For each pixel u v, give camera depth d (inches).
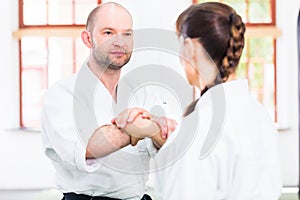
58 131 73.0
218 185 58.4
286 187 269.0
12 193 273.1
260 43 299.0
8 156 282.4
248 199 57.6
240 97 61.0
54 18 298.0
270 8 297.0
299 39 261.1
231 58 58.9
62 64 297.9
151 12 275.9
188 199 56.3
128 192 80.4
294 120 283.7
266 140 60.6
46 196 260.1
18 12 293.4
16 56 291.9
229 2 298.7
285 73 290.5
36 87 297.7
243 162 58.1
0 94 289.4
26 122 297.3
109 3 73.0
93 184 80.2
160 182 59.3
